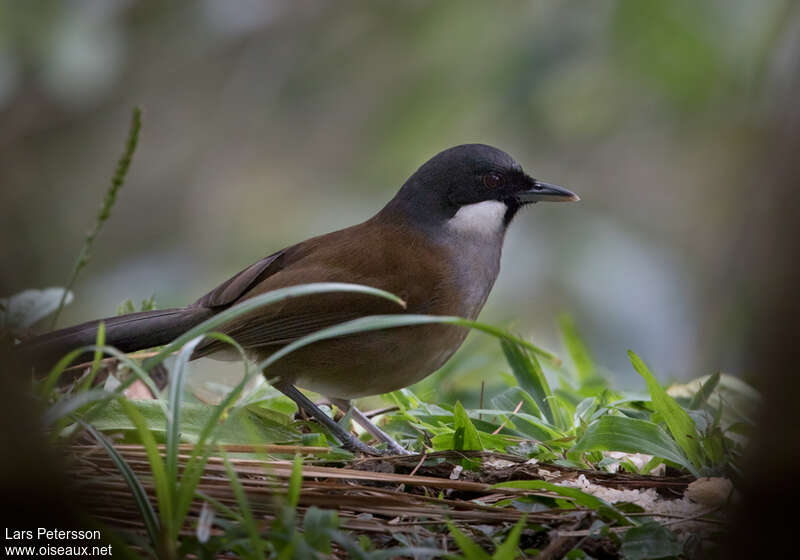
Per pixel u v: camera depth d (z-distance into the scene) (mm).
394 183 14820
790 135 12383
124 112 18094
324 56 17391
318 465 7066
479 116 14398
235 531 5312
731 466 6684
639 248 13023
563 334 10531
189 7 16938
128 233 18078
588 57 12992
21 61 13414
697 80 12922
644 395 8875
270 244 16594
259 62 17594
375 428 8477
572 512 6121
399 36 16688
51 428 6324
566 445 7527
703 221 15312
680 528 6016
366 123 17016
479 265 9414
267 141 18109
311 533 5211
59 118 17625
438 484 6523
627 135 15055
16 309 8758
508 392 8750
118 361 8516
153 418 6996
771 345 5363
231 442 6949
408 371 8906
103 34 13664
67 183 18047
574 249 12859
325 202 14969
